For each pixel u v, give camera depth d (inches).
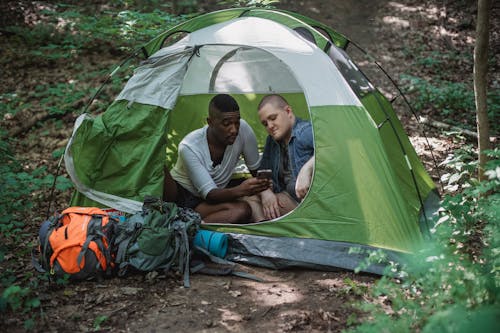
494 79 350.3
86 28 374.0
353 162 153.9
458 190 206.1
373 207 152.1
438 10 470.6
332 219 155.0
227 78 218.1
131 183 166.2
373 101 176.9
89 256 143.9
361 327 106.5
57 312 132.3
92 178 167.6
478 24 175.9
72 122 288.0
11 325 126.3
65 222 150.7
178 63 171.2
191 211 161.8
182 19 328.2
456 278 114.7
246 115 225.3
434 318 91.8
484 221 163.3
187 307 135.0
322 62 160.9
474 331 82.1
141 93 170.6
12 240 175.3
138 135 168.6
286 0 500.7
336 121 155.5
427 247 138.7
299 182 162.2
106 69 340.8
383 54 408.5
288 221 158.4
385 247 149.9
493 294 108.0
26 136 274.5
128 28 323.6
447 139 270.2
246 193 165.6
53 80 333.1
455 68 378.6
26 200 204.8
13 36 385.4
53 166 243.9
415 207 176.1
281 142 176.1
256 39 167.6
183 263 151.1
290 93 221.1
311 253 153.9
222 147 175.6
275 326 125.8
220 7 441.7
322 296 138.9
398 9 484.1
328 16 476.1
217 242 157.4
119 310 133.3
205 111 218.8
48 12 386.3
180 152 173.0
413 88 335.3
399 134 189.3
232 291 143.2
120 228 149.6
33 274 151.8
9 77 335.9
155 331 124.7
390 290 125.5
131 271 150.5
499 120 282.4
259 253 157.5
